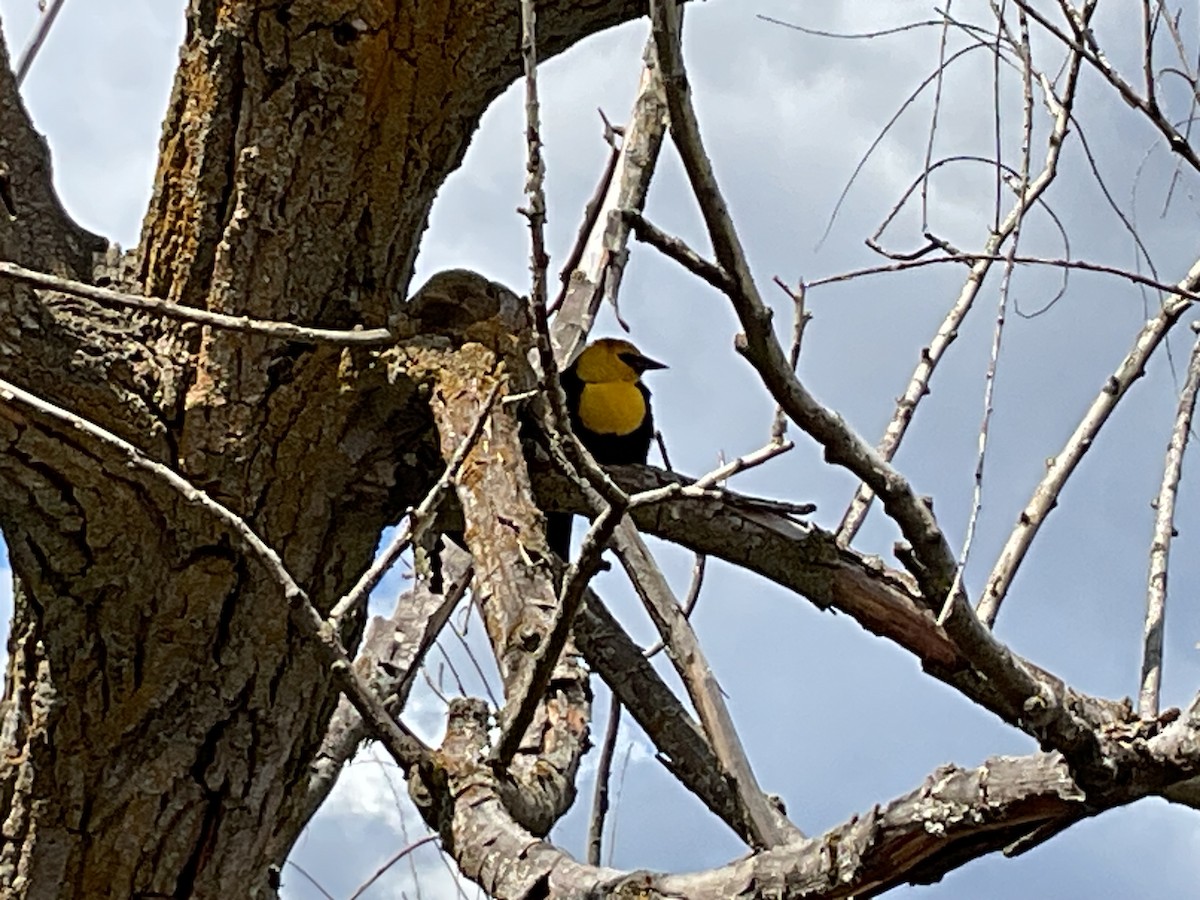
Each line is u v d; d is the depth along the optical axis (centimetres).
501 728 189
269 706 302
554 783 214
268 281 281
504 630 216
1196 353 264
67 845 296
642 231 158
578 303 375
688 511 271
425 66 272
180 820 298
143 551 284
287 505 291
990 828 144
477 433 199
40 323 269
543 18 278
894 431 294
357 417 288
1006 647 183
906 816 144
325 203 279
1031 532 261
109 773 296
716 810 313
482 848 173
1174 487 248
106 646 293
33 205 282
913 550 185
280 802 312
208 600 290
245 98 272
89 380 271
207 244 281
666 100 150
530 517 236
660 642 335
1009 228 258
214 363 280
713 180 153
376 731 188
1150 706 226
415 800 187
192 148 279
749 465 174
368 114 275
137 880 297
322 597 303
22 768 299
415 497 301
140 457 175
